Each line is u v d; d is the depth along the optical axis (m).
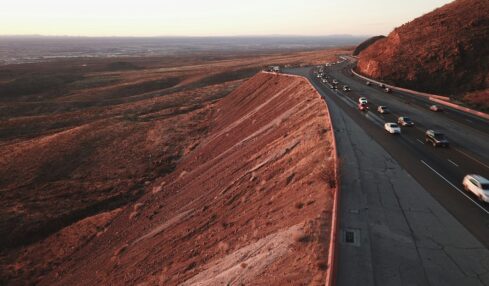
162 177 46.41
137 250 26.94
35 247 33.09
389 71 71.44
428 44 69.06
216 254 19.09
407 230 16.80
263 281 13.95
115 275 24.33
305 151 27.64
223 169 36.72
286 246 15.44
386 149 29.45
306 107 43.50
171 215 31.30
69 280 27.38
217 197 29.03
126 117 77.00
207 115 75.94
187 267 19.42
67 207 39.19
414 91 60.00
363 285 12.74
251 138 43.50
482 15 67.56
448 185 22.33
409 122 37.88
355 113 43.78
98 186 44.38
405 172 24.36
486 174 24.28
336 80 77.12
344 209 18.58
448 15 73.25
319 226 16.05
